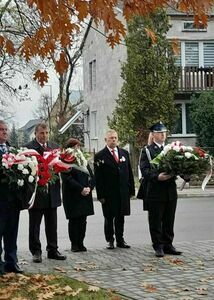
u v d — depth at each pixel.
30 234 10.14
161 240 10.48
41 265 9.88
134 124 26.34
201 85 30.28
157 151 10.55
